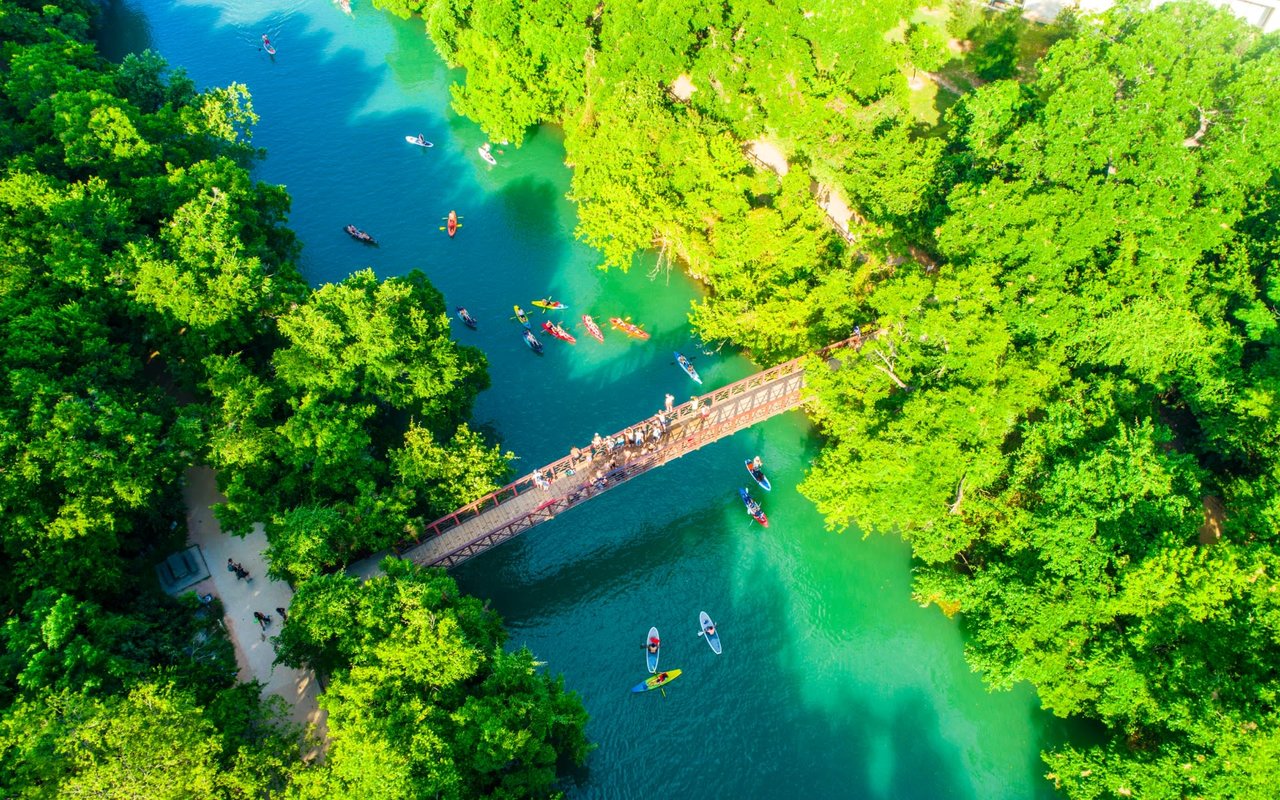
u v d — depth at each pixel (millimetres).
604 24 85312
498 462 61656
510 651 60438
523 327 81562
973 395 55438
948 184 67500
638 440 64250
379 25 123875
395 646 45594
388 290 61500
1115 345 56938
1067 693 50750
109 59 114188
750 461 70688
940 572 57969
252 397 58844
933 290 59844
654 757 55812
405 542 59219
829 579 64438
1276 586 44562
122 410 54812
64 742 38969
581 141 84625
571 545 66500
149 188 70438
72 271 60969
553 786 53750
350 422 58094
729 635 61625
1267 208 59469
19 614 48875
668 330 81562
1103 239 58188
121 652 48812
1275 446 53906
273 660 55344
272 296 65125
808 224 71688
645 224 75625
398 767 40562
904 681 59219
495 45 88250
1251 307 57125
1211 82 64812
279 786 43406
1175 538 49062
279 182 96688
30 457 50875
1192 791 44156
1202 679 45281
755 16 76875
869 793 54438
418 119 106562
